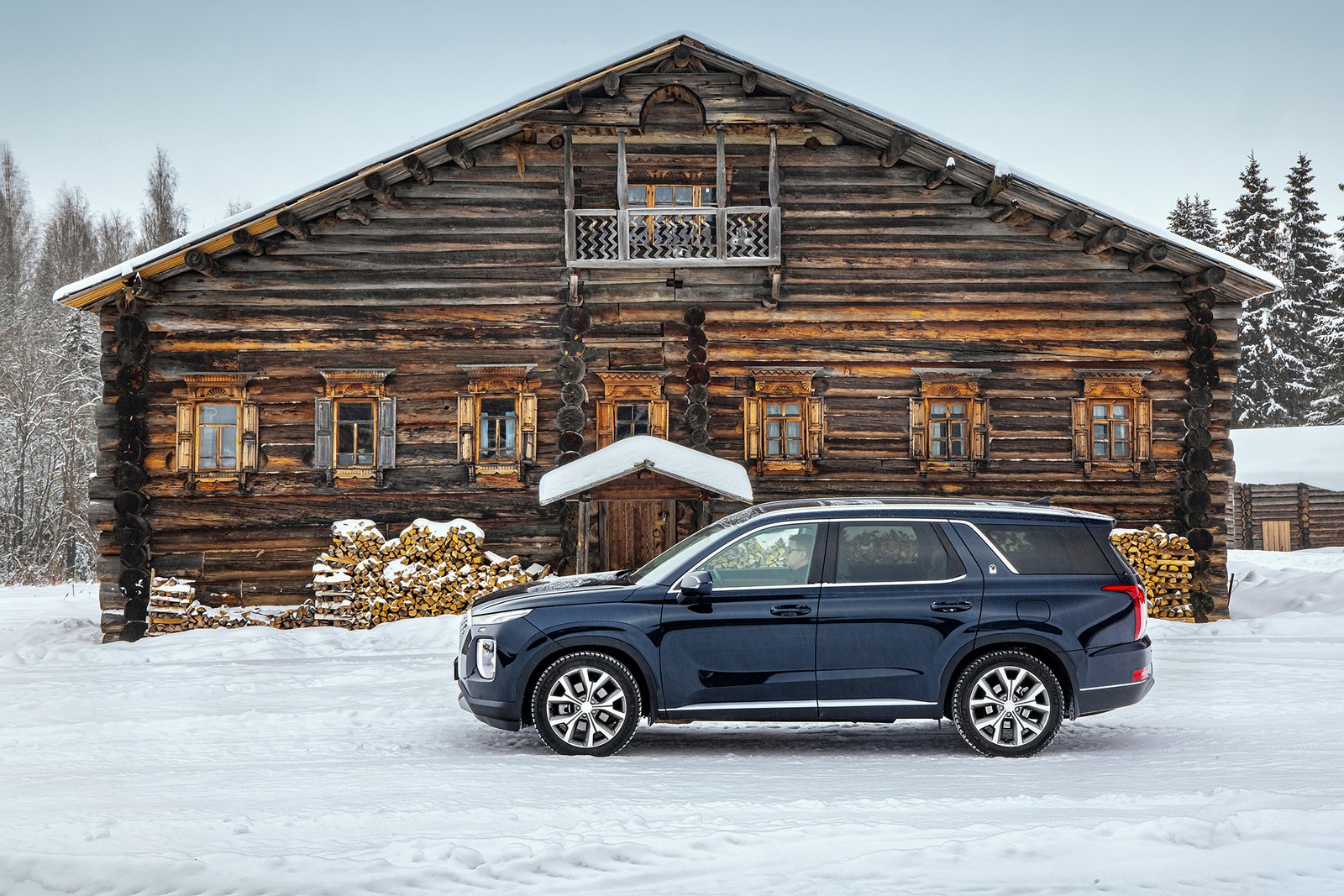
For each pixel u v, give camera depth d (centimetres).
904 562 807
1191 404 1795
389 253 1758
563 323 1753
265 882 452
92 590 2797
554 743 777
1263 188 6881
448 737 854
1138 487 1805
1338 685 1087
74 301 1677
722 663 779
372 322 1748
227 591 1709
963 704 779
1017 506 837
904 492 1780
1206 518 1788
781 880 452
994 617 787
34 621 1888
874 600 788
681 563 811
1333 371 5916
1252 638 1509
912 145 1733
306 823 555
